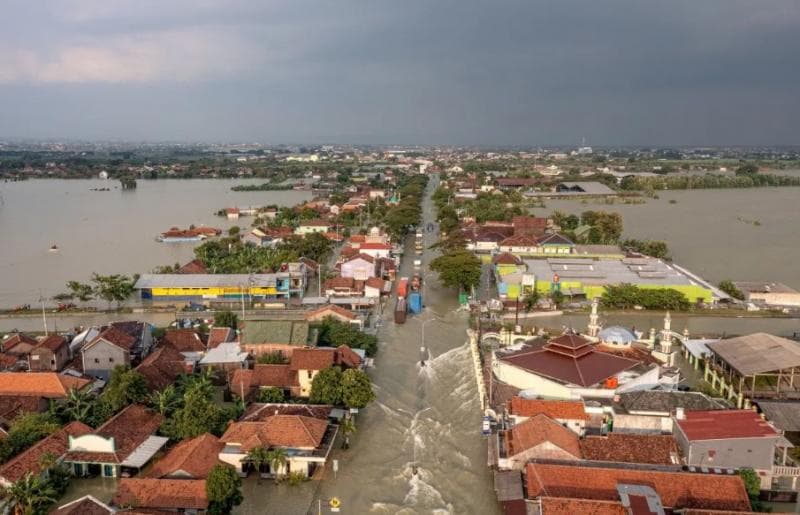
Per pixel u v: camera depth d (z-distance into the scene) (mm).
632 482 60188
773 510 64125
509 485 63281
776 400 84062
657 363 89688
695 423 70188
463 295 145750
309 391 90062
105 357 97812
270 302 147250
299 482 70062
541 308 141500
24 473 65562
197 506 60750
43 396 86438
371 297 146250
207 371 94250
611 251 187625
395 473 73000
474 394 92438
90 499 58688
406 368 105188
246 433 72938
